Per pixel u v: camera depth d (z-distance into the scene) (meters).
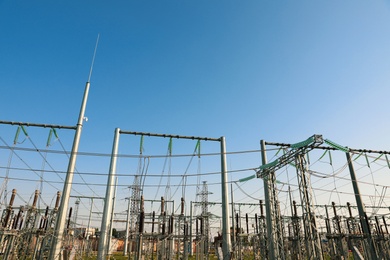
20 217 28.69
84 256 38.91
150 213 34.66
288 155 18.80
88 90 19.02
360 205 25.78
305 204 17.22
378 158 22.94
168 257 28.64
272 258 20.28
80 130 17.77
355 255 26.97
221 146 21.86
